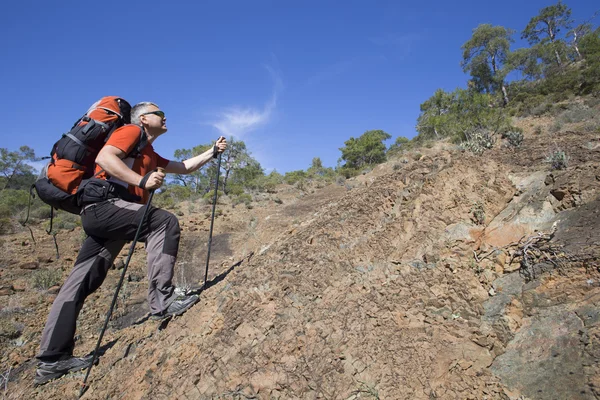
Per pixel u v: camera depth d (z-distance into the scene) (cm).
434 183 353
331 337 247
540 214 296
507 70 2966
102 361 358
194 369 265
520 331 222
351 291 287
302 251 362
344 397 209
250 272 363
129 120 370
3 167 2936
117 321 586
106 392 301
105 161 315
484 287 260
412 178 397
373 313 256
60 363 347
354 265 317
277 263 358
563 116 1454
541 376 192
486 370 207
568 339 200
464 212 321
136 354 337
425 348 222
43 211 1731
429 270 280
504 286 255
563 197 293
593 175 293
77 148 330
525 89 2712
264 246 508
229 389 239
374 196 413
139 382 290
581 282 222
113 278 791
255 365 247
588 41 2798
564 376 186
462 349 219
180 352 293
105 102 355
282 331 267
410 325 241
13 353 454
